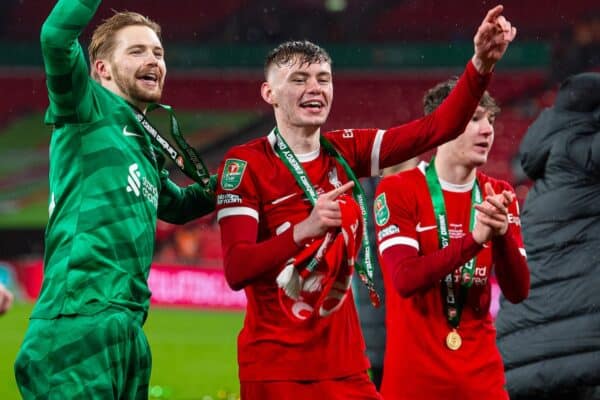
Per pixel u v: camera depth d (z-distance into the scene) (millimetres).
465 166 5855
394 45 39844
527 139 7211
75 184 4945
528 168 7215
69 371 4711
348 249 4703
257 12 41625
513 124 36812
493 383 5762
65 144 4992
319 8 41312
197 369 15125
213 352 17203
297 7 41438
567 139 6887
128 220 4957
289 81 5156
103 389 4703
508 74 38344
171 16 42094
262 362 5070
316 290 4914
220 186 5180
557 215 6852
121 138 5070
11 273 28203
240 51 40688
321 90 5156
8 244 32562
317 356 5023
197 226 31906
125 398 4938
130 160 5062
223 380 14023
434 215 5844
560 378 6727
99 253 4844
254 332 5129
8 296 4125
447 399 5719
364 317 8273
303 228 4637
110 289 4828
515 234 5840
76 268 4812
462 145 5797
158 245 31719
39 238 32688
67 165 4980
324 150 5316
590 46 38031
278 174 5172
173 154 5406
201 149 39719
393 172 7898
